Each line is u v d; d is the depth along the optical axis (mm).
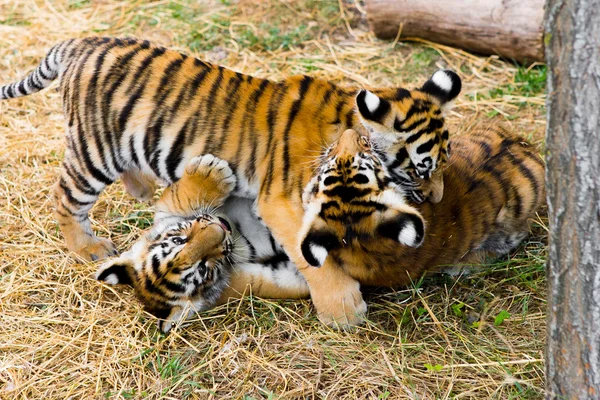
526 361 6223
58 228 8172
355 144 6430
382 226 6234
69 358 6637
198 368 6418
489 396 5988
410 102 6738
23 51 11234
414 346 6520
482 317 6773
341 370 6328
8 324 6977
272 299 7230
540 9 9953
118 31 11664
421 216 6328
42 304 7238
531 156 7809
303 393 6133
